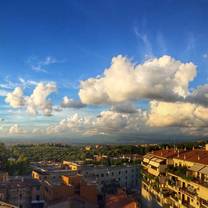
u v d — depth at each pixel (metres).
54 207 98.81
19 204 113.62
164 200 98.56
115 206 105.94
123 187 166.00
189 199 85.12
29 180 129.38
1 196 108.50
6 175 134.00
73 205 98.00
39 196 118.19
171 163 117.94
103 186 154.00
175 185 95.69
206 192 76.25
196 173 90.38
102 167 180.25
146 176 126.50
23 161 198.00
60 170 164.12
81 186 106.81
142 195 129.00
